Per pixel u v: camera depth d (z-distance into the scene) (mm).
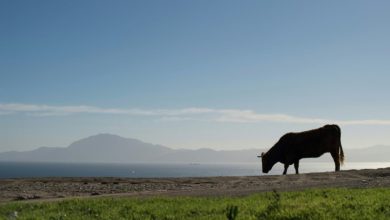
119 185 26281
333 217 13312
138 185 26266
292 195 18031
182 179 30312
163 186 25469
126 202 17516
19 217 14820
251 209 15008
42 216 14969
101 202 17562
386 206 14570
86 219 14523
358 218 13047
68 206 17016
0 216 15000
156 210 15539
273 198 17078
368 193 17828
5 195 22141
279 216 13688
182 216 14562
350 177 28188
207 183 27031
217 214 14594
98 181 29172
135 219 14438
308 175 30719
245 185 24797
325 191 18703
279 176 31141
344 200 16016
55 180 30266
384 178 26062
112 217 14703
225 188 23281
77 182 28625
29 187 25484
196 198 18359
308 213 13836
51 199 20562
